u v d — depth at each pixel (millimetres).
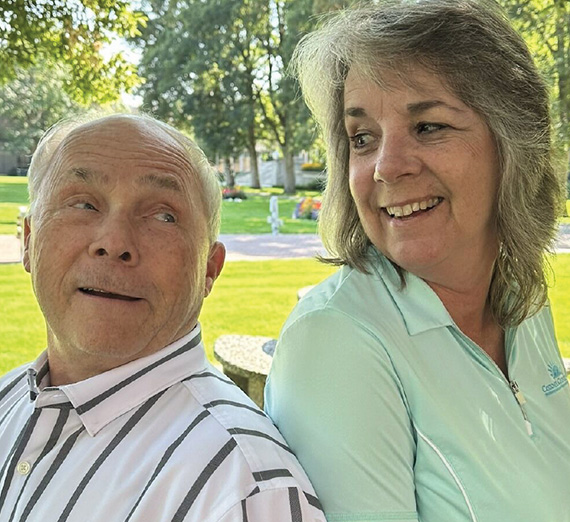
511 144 443
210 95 11078
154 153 452
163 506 373
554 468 448
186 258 450
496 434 429
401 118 433
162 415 419
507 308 507
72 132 461
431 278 469
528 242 473
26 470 411
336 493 397
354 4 465
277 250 4305
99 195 442
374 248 487
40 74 11680
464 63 422
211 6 10258
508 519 416
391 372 417
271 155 15203
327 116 491
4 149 14250
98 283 428
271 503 368
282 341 433
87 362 447
